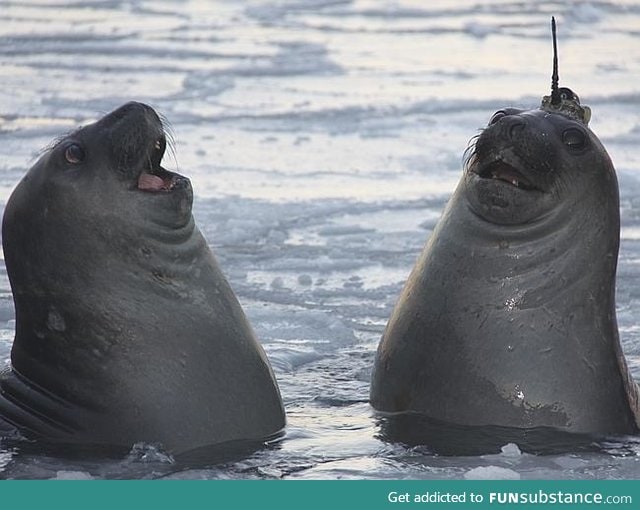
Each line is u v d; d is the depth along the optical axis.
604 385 34.00
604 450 32.97
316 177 68.38
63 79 89.31
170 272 32.31
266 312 47.31
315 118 80.94
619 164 71.94
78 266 31.84
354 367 41.56
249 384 33.16
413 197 65.06
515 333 33.75
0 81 87.69
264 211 61.62
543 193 33.56
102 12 117.94
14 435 32.81
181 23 113.81
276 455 32.59
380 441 33.75
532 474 31.61
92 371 32.16
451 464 32.28
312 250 55.91
